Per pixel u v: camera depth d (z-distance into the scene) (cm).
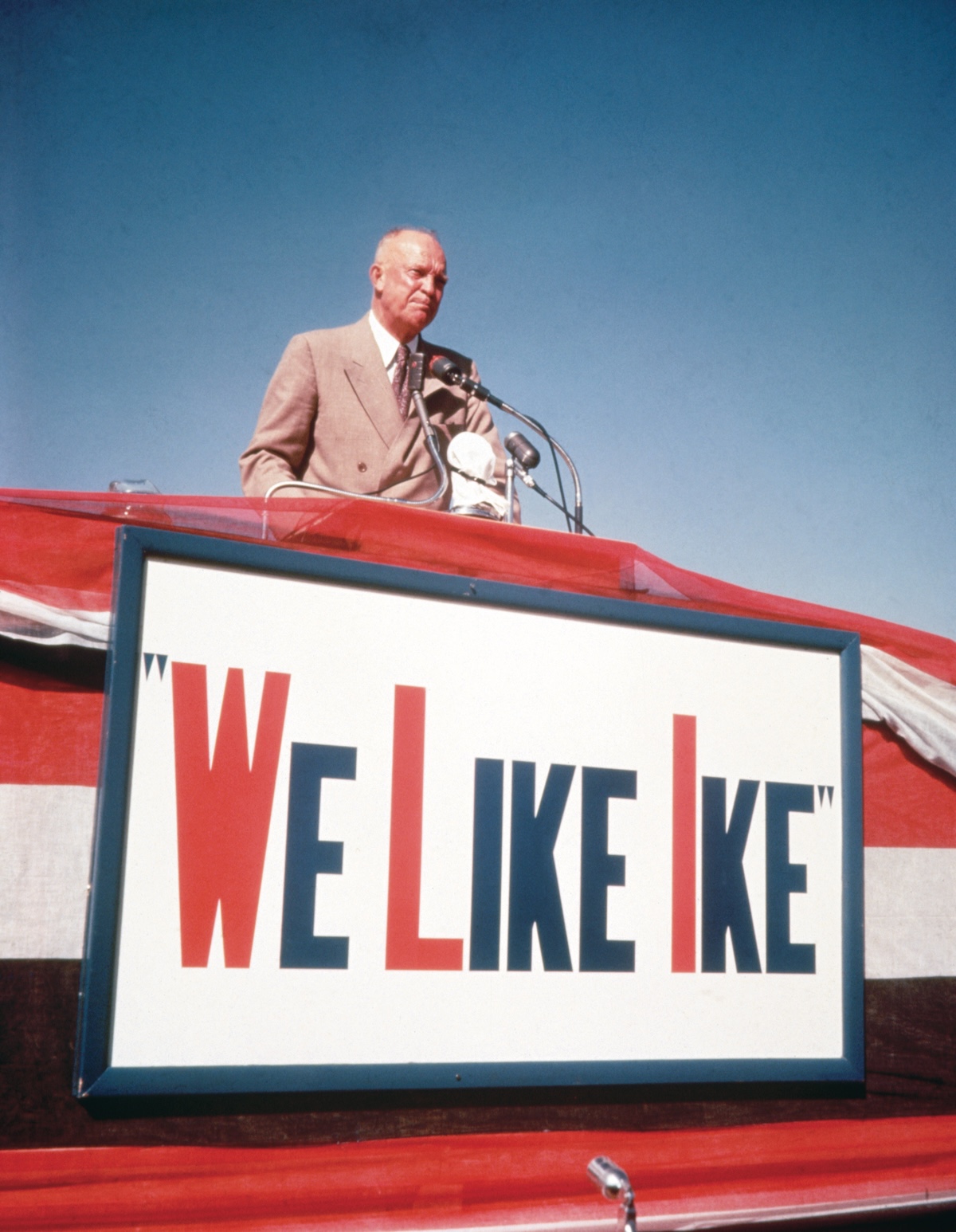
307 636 163
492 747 171
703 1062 177
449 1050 161
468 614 173
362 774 162
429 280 283
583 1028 170
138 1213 145
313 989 155
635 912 176
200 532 164
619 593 189
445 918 164
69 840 151
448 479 231
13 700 151
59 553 156
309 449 274
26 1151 142
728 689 190
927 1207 192
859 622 209
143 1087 144
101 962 145
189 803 153
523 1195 164
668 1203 174
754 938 185
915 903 205
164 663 155
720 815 186
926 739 212
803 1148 186
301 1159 154
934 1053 201
